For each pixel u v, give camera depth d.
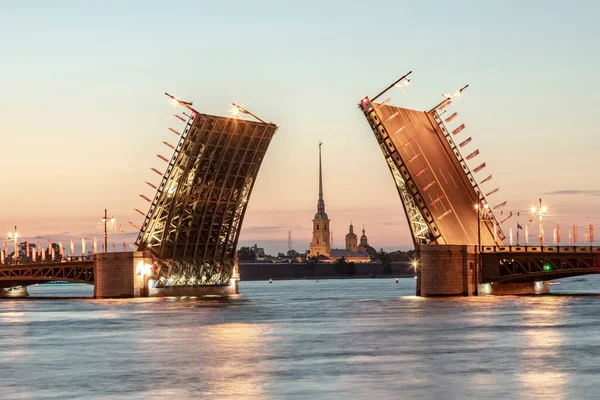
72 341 98.81
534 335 97.62
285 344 92.00
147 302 180.50
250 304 177.38
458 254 188.50
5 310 166.88
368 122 176.62
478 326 110.25
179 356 82.56
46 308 170.12
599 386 62.97
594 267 184.62
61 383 67.56
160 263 192.38
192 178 176.75
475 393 61.06
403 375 69.31
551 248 189.88
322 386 64.75
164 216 185.38
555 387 62.72
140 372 72.44
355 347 88.56
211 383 66.56
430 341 93.25
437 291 187.88
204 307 163.75
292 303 182.12
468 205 193.38
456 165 191.12
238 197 188.25
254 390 63.44
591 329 104.25
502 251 192.38
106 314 144.62
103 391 63.91
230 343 93.62
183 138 171.88
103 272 199.50
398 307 155.50
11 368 76.00
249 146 177.75
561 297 188.50
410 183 178.75
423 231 188.25
